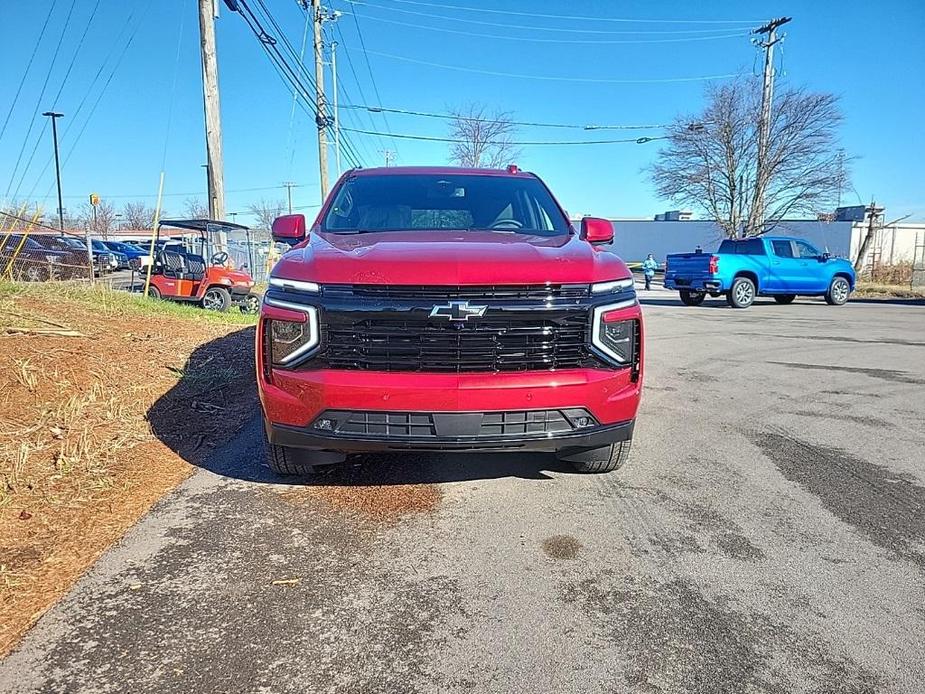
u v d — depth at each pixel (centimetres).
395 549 311
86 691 211
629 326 336
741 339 1060
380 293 313
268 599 267
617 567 297
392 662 229
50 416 445
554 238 413
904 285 2803
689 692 215
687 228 5625
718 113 3684
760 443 483
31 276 938
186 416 502
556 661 230
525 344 319
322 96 2636
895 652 236
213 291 1529
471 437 314
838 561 304
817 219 4041
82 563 291
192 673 221
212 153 1505
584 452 381
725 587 281
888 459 449
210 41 1458
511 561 302
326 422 319
